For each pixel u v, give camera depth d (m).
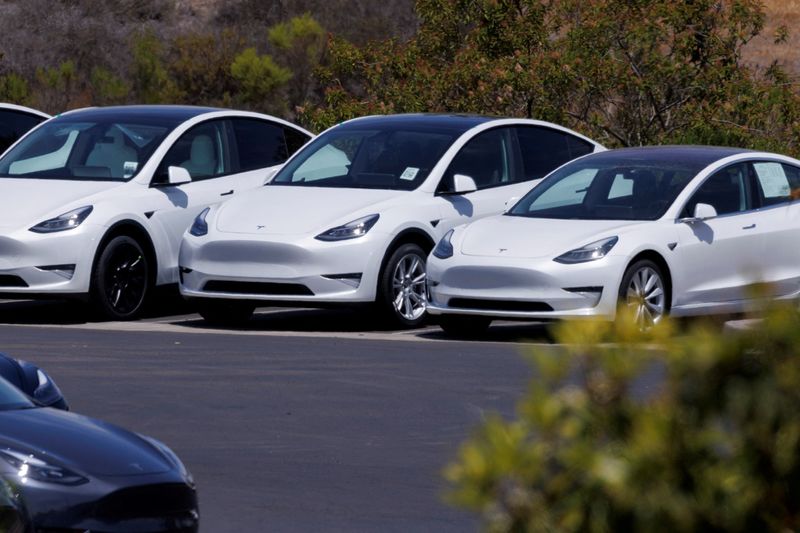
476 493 8.23
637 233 42.97
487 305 43.06
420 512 24.02
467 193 48.25
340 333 45.84
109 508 20.67
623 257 42.12
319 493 25.25
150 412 32.12
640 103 72.06
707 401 7.82
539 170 51.72
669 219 44.12
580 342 8.40
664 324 8.39
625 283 42.12
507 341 43.81
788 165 48.41
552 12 76.25
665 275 43.56
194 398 33.62
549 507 8.05
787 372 7.70
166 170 50.81
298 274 45.31
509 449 8.12
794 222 47.09
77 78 140.38
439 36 79.56
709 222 44.81
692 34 70.56
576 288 41.81
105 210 47.94
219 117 53.50
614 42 71.44
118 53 150.00
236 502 24.72
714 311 44.84
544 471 8.13
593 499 7.91
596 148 54.16
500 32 75.75
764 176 47.38
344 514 23.91
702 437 7.76
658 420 7.82
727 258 45.09
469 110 73.06
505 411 32.09
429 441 29.31
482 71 72.69
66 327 46.03
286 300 45.25
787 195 47.75
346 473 26.69
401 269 46.62
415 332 46.31
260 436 29.80
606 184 46.00
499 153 50.97
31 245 46.56
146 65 142.88
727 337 7.97
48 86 137.12
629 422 8.01
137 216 48.91
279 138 55.50
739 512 7.66
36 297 46.94
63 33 149.38
